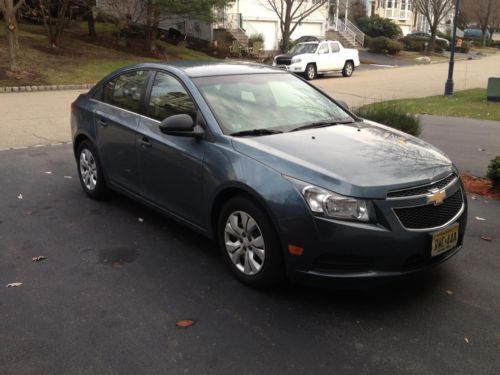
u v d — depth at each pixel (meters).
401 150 4.13
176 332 3.40
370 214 3.44
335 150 3.97
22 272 4.25
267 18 35.28
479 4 63.31
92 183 5.98
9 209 5.75
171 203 4.70
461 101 16.06
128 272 4.25
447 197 3.79
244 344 3.27
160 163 4.69
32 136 9.92
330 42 25.98
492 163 6.43
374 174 3.62
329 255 3.47
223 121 4.32
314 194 3.48
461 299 3.83
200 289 3.96
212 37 33.38
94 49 25.58
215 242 4.60
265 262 3.76
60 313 3.63
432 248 3.59
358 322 3.52
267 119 4.55
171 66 5.00
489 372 3.02
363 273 3.46
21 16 26.14
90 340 3.31
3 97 15.98
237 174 3.86
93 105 5.83
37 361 3.11
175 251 4.65
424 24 63.34
